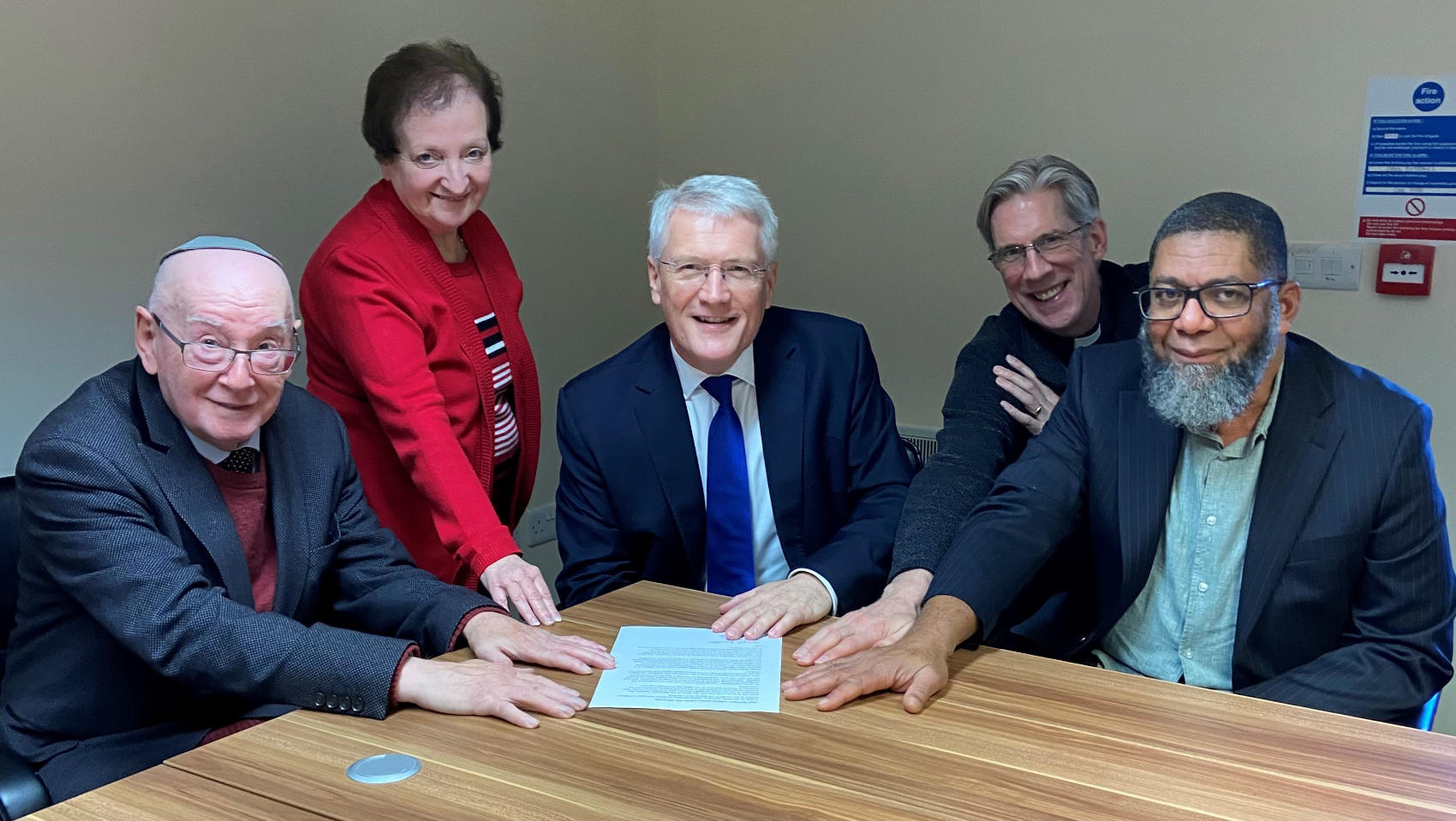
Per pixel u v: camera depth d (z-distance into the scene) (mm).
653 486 2090
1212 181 3174
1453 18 2818
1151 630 1841
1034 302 2340
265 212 2744
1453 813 1164
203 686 1521
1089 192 2283
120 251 2447
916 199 3619
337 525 1832
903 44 3572
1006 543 1743
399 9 3025
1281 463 1669
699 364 2064
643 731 1374
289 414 1826
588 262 3785
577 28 3625
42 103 2279
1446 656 1637
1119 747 1318
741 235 1949
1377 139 2947
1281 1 3012
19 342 2291
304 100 2807
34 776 1503
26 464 1574
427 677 1479
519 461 2502
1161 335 1669
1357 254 3008
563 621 1780
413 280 2191
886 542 2045
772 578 2160
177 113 2525
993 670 1564
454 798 1209
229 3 2609
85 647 1604
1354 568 1633
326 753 1331
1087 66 3295
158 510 1596
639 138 3967
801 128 3797
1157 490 1757
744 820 1151
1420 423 1627
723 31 3889
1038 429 2234
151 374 1641
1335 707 1567
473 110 2166
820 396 2150
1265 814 1162
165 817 1179
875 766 1273
